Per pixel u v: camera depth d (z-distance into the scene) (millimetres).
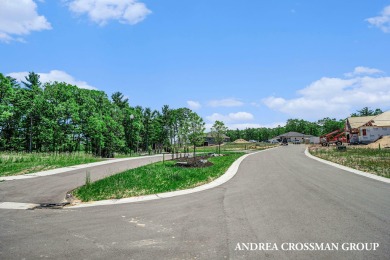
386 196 9492
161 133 65250
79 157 29859
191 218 7281
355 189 10836
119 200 9875
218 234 5969
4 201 9719
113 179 13391
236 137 151000
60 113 41969
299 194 10047
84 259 4777
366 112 103562
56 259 4793
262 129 145250
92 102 47719
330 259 4637
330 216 7137
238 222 6824
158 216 7555
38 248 5309
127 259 4742
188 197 10125
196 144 27422
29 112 41062
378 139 47625
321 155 29984
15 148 43156
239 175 15922
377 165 18359
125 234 6074
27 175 16047
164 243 5488
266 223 6688
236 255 4844
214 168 18688
